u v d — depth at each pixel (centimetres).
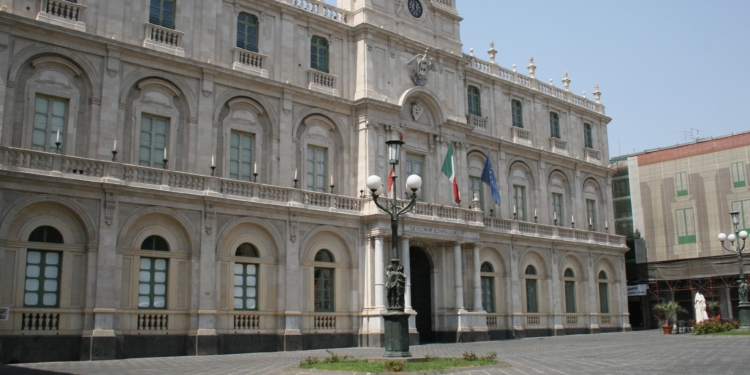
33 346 2875
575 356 2950
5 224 2838
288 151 3872
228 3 3784
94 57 3241
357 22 4331
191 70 3550
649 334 5169
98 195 3094
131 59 3347
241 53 3775
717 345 3372
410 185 2469
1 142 2922
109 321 3041
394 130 4284
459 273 4406
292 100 3938
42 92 3083
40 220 2958
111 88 3262
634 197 7269
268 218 3672
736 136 6681
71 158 3014
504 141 5181
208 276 3391
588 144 6206
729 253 6562
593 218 6069
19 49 3022
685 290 6856
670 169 7056
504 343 4172
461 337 4319
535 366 2444
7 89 2966
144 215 3231
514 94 5472
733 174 6650
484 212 5006
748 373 2075
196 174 3403
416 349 3575
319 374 2123
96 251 3059
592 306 5672
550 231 5409
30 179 2891
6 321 2825
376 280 3941
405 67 4484
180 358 3086
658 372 2170
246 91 3762
